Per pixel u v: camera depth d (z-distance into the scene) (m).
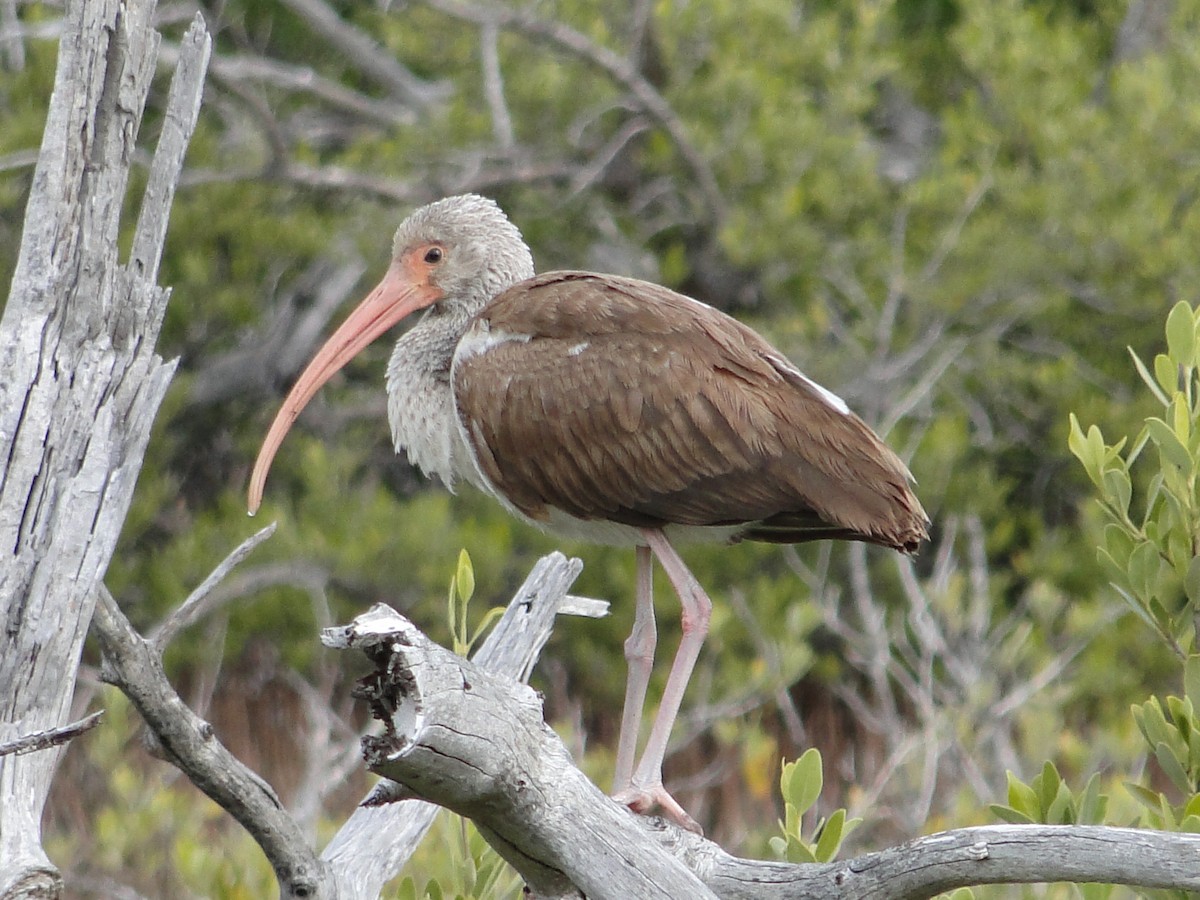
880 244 15.70
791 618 13.12
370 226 15.55
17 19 16.81
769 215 15.09
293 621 15.72
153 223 5.55
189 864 8.78
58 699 5.16
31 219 5.43
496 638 7.36
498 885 7.13
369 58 18.11
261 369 17.11
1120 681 14.28
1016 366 16.14
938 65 18.92
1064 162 15.55
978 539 13.45
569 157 16.52
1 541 5.16
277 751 16.17
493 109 16.12
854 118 16.55
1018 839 5.14
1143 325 16.25
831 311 16.19
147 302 5.52
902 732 12.84
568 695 15.94
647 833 5.29
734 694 13.52
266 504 15.94
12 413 5.26
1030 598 13.55
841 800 15.09
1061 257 15.38
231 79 15.57
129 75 5.48
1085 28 17.91
